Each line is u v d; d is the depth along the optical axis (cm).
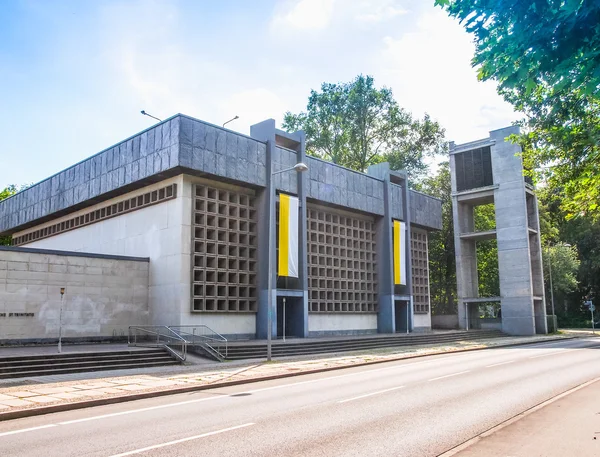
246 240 3391
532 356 2683
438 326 5578
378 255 4512
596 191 1367
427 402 1318
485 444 857
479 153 5444
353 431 992
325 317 3916
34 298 2753
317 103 6169
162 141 3047
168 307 3031
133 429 1041
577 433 934
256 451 847
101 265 3022
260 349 2766
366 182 4366
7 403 1342
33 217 4141
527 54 548
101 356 2231
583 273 6938
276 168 3506
